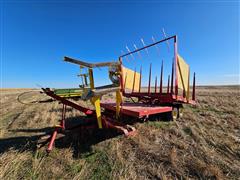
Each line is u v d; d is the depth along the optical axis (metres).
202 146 3.50
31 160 2.95
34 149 3.36
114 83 3.31
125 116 4.57
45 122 5.60
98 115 3.27
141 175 2.56
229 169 2.68
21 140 3.93
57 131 3.35
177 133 4.18
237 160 2.97
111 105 4.90
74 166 2.79
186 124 5.07
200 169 2.65
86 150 3.37
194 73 6.70
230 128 4.75
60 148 3.44
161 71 5.45
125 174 2.53
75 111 7.48
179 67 5.38
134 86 7.32
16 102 11.30
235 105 9.07
